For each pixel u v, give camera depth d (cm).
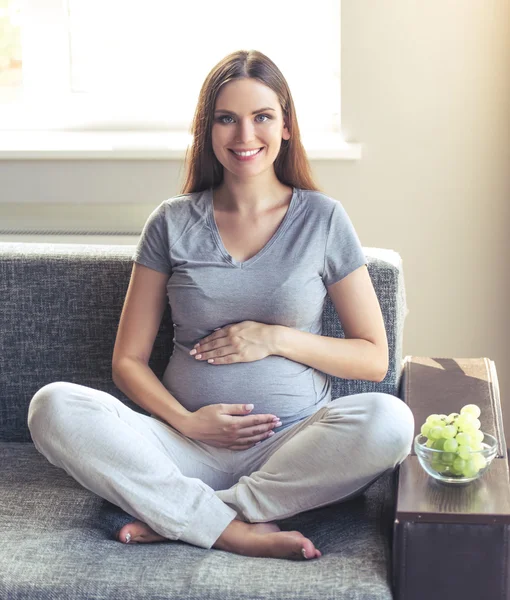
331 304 190
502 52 250
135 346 182
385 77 255
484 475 151
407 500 142
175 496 156
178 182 267
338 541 155
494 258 262
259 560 150
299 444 158
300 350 173
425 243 264
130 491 155
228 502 159
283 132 183
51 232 278
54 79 288
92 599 141
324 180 263
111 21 283
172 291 179
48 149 267
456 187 259
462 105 254
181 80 286
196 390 175
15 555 150
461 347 270
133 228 275
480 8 248
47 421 158
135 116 288
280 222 179
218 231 180
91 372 199
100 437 158
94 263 197
